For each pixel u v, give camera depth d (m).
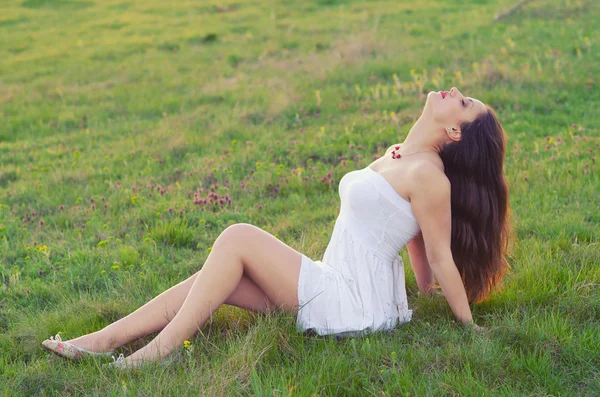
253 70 11.94
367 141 7.21
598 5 13.63
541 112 7.94
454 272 3.33
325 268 3.39
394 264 3.49
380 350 3.13
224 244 3.28
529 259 4.02
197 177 6.64
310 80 10.45
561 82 8.71
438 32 13.09
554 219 4.74
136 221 5.50
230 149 7.38
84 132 9.25
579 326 3.31
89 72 13.29
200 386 2.87
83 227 5.56
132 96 11.05
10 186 6.98
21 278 4.55
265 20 16.62
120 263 4.62
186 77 12.02
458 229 3.56
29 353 3.45
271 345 3.14
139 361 3.10
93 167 7.45
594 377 2.90
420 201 3.29
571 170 5.75
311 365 3.04
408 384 2.82
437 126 3.46
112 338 3.28
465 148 3.44
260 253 3.28
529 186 5.64
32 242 5.21
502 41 11.50
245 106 9.21
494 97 8.34
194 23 17.19
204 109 9.63
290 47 13.56
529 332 3.19
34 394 3.02
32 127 9.83
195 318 3.20
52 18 19.92
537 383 2.88
